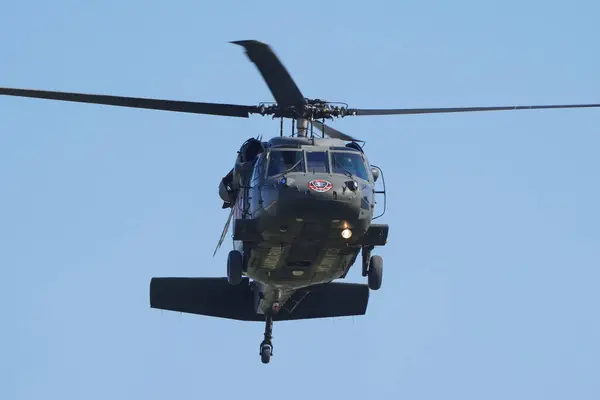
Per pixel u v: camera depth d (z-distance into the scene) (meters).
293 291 104.19
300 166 91.62
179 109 90.69
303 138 93.69
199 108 91.44
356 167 92.81
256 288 107.06
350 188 89.81
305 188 89.38
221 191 100.62
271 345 108.75
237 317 110.69
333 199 89.19
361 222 90.94
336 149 93.00
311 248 92.81
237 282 96.62
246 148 97.25
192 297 110.00
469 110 92.06
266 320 109.31
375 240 93.56
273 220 90.31
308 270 95.88
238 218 98.00
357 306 112.88
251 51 79.12
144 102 89.38
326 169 91.62
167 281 109.69
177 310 109.75
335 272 96.69
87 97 88.06
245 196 95.56
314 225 90.19
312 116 93.81
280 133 95.44
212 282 110.31
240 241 97.88
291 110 93.06
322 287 109.88
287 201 89.38
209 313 110.06
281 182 90.06
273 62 81.69
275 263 94.88
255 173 93.81
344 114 93.94
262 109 92.81
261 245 92.88
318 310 112.75
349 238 91.75
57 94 87.38
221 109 91.88
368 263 96.94
